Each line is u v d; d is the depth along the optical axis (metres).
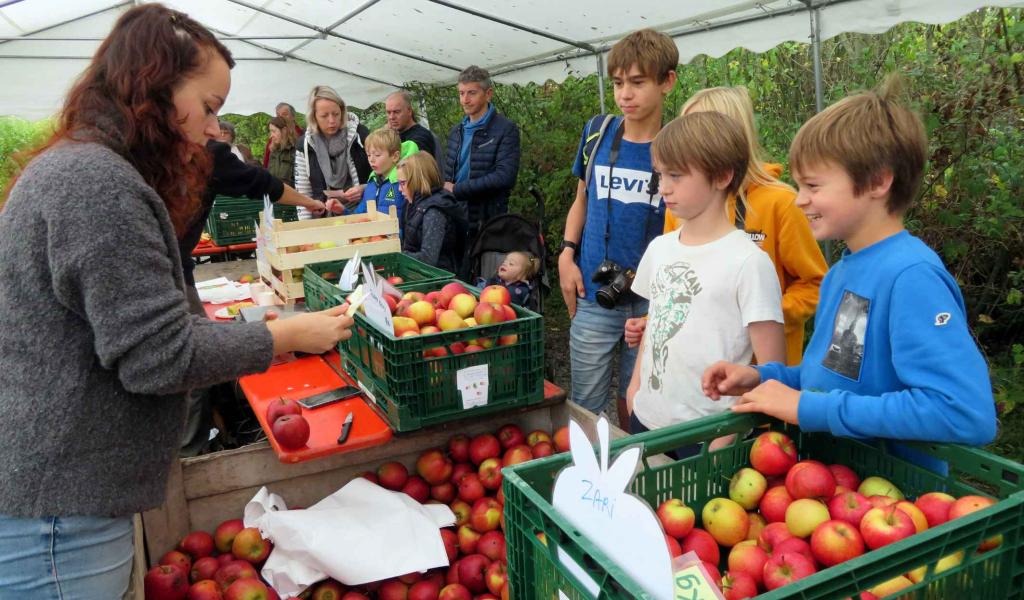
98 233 1.41
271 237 3.97
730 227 2.19
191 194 1.81
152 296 1.47
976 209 4.35
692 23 4.55
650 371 2.30
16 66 7.75
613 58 3.13
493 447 2.75
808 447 1.74
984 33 4.48
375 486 2.51
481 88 5.52
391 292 2.90
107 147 1.52
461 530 2.51
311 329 1.86
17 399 1.47
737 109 2.53
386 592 2.28
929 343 1.37
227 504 2.55
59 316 1.46
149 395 1.58
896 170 1.48
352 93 9.99
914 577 1.25
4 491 1.48
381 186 5.16
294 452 2.28
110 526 1.58
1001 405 3.96
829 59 5.46
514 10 5.14
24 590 1.53
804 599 1.01
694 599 1.06
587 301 3.50
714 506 1.57
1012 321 4.57
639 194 3.24
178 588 2.19
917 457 1.54
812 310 2.46
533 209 7.95
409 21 6.30
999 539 1.22
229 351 1.62
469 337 2.43
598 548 1.12
